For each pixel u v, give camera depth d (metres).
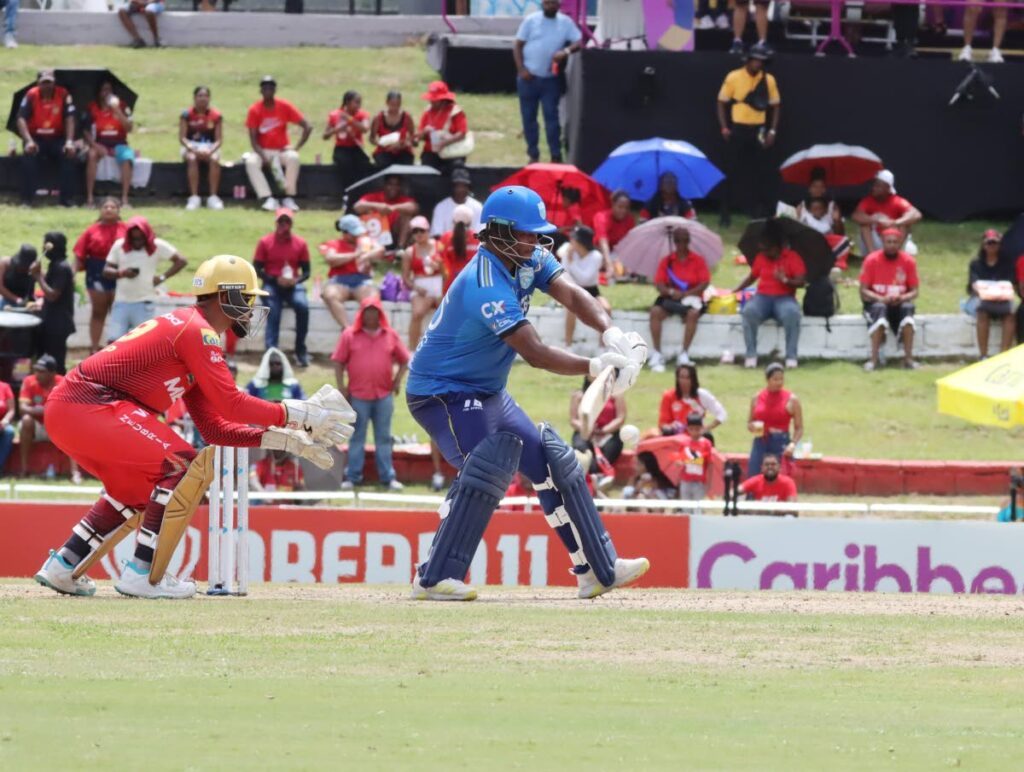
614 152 85.56
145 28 116.75
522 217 29.47
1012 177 91.81
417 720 17.91
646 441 60.00
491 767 15.29
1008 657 23.98
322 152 99.62
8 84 106.06
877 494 65.06
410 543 51.66
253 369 72.94
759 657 23.66
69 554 30.83
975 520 57.53
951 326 77.50
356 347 63.38
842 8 97.88
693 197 85.00
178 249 83.38
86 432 29.70
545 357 29.58
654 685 20.86
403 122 89.19
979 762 15.90
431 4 121.69
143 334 29.77
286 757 15.60
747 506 53.16
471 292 29.77
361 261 75.31
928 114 91.06
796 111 90.31
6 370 65.81
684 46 90.50
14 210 87.69
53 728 16.92
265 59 114.38
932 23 99.31
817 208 83.69
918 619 28.73
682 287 75.12
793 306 75.06
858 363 76.75
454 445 30.81
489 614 28.14
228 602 29.98
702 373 74.69
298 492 56.22
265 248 73.81
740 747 16.62
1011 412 56.53
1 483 61.59
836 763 15.78
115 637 24.34
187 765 15.04
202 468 30.25
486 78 108.56
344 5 123.19
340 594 33.84
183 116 91.06
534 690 20.22
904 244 83.31
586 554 32.09
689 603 31.91
